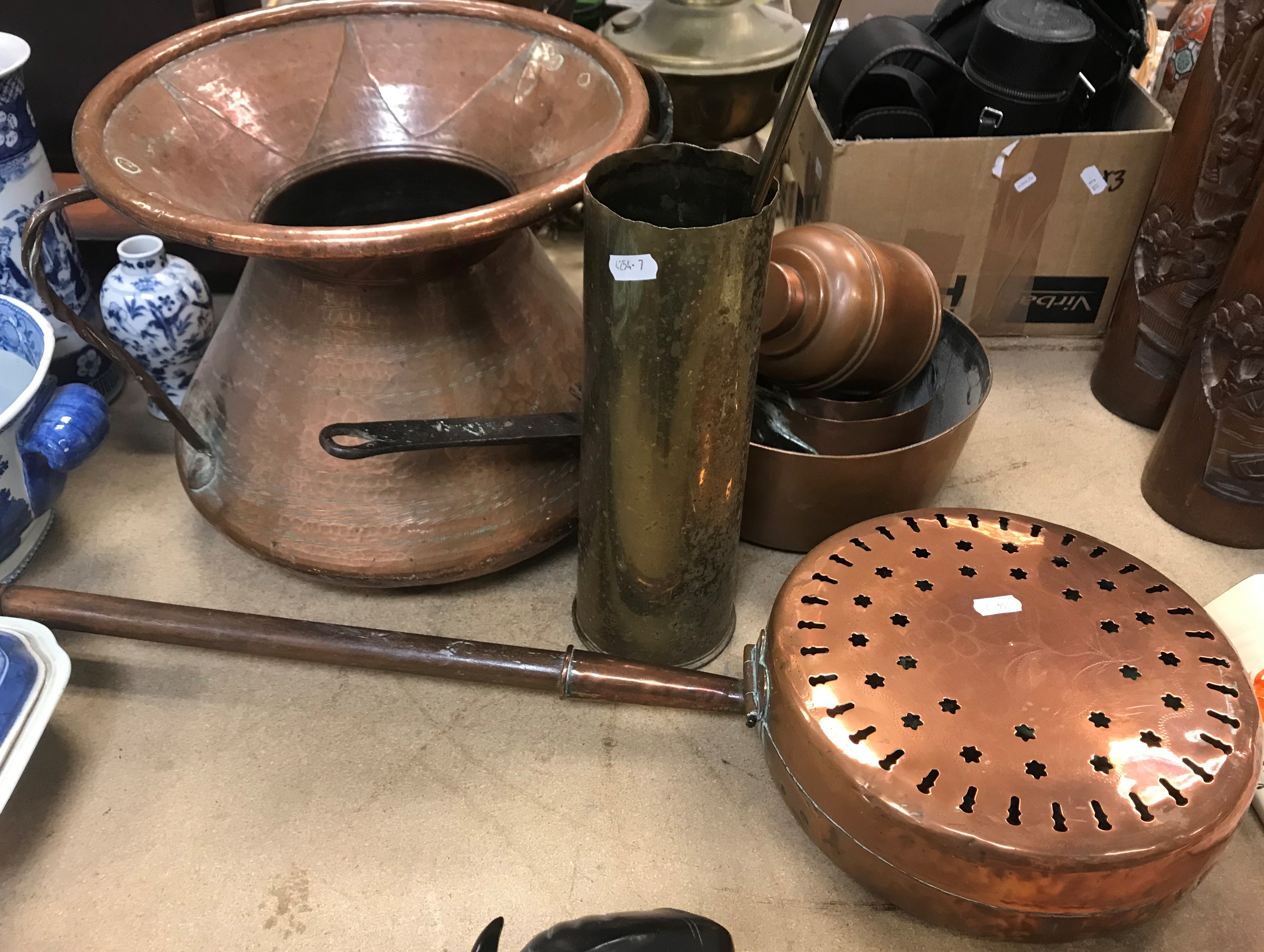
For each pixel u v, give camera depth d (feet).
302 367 2.88
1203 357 3.22
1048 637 2.42
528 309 3.06
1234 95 3.17
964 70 4.18
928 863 2.09
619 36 4.91
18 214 3.57
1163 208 3.56
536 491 3.04
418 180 3.31
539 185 2.87
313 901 2.45
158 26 4.34
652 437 2.40
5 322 3.23
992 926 2.15
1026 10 3.98
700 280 2.13
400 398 2.86
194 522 3.54
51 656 2.62
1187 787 2.09
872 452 3.32
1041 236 4.05
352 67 3.22
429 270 2.71
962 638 2.41
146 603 2.83
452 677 2.77
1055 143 3.78
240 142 3.02
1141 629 2.44
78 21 4.31
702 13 4.69
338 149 3.23
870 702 2.27
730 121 4.89
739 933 2.38
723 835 2.59
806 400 3.51
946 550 2.68
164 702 2.92
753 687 2.53
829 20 1.88
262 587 3.27
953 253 4.11
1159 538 3.48
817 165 4.15
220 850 2.55
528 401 3.01
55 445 2.96
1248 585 2.92
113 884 2.48
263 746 2.80
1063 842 1.99
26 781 2.71
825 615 2.48
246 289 3.04
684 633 2.89
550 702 2.94
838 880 2.50
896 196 3.92
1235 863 2.52
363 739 2.82
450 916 2.42
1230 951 2.35
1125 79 4.28
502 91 3.18
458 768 2.75
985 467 3.78
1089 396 4.16
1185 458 3.38
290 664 3.04
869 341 3.16
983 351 3.44
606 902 2.45
